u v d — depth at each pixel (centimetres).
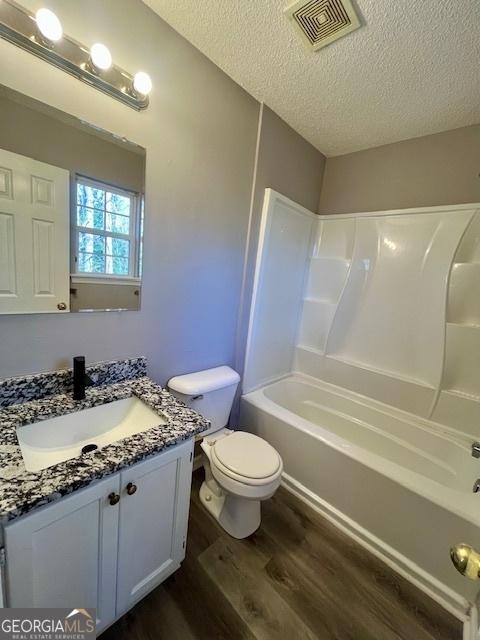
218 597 111
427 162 180
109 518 81
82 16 91
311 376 239
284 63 129
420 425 180
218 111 139
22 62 83
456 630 107
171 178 126
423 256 181
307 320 238
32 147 89
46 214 95
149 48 109
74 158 97
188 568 121
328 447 151
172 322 144
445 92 138
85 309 110
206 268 153
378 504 134
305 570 125
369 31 108
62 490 66
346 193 218
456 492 120
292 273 219
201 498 157
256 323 195
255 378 208
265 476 124
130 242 118
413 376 189
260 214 178
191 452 102
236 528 137
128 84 104
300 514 154
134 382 128
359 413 205
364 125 175
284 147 182
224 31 115
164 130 119
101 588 85
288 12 104
